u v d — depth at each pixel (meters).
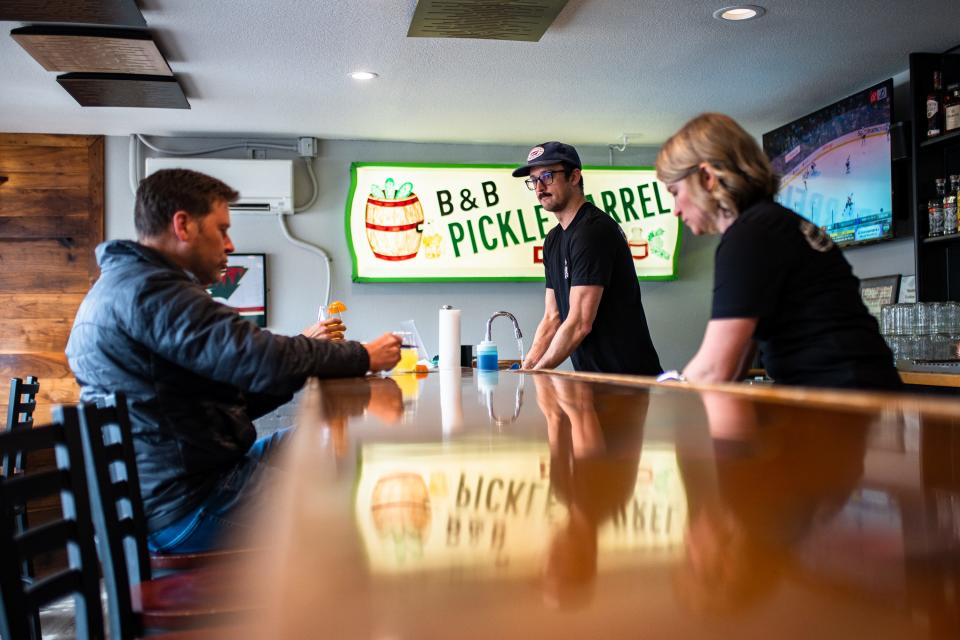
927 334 4.10
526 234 6.00
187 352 1.80
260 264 5.78
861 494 0.54
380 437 0.96
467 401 1.47
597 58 4.23
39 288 5.53
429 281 5.93
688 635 0.29
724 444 0.78
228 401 1.98
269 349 1.86
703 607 0.32
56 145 5.57
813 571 0.37
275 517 0.52
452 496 0.57
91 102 4.79
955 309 4.09
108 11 3.50
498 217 5.97
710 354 1.61
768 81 4.68
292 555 0.42
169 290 1.80
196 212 2.05
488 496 0.57
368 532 0.47
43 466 5.07
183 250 2.06
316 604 0.34
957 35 4.04
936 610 0.32
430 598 0.34
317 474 0.70
